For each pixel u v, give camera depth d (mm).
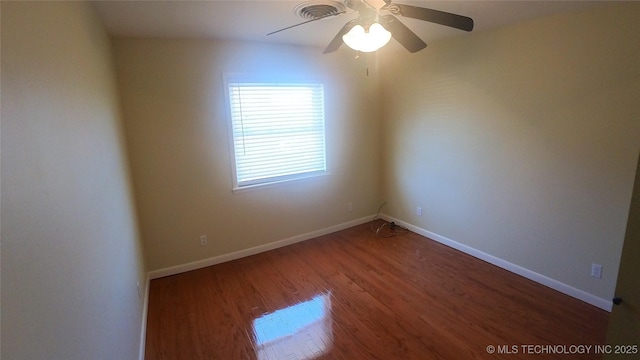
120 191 2057
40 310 693
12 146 628
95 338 1111
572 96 2412
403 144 3990
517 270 2980
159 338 2277
